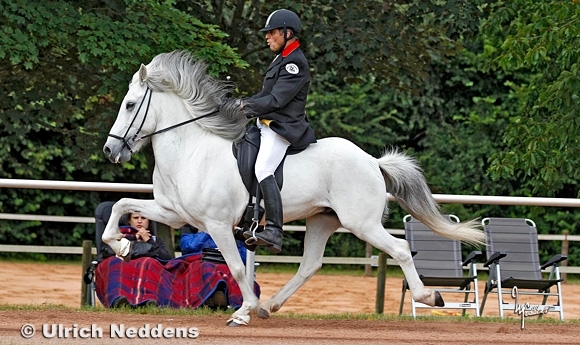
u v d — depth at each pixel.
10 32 14.45
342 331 10.80
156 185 11.16
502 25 18.19
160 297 12.62
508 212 26.53
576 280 24.41
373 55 17.14
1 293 18.14
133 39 14.80
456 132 26.95
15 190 24.94
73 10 14.76
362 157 11.07
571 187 25.75
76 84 17.44
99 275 12.90
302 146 10.90
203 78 11.05
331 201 10.98
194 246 13.22
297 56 10.78
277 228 10.66
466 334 10.87
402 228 26.53
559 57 16.94
